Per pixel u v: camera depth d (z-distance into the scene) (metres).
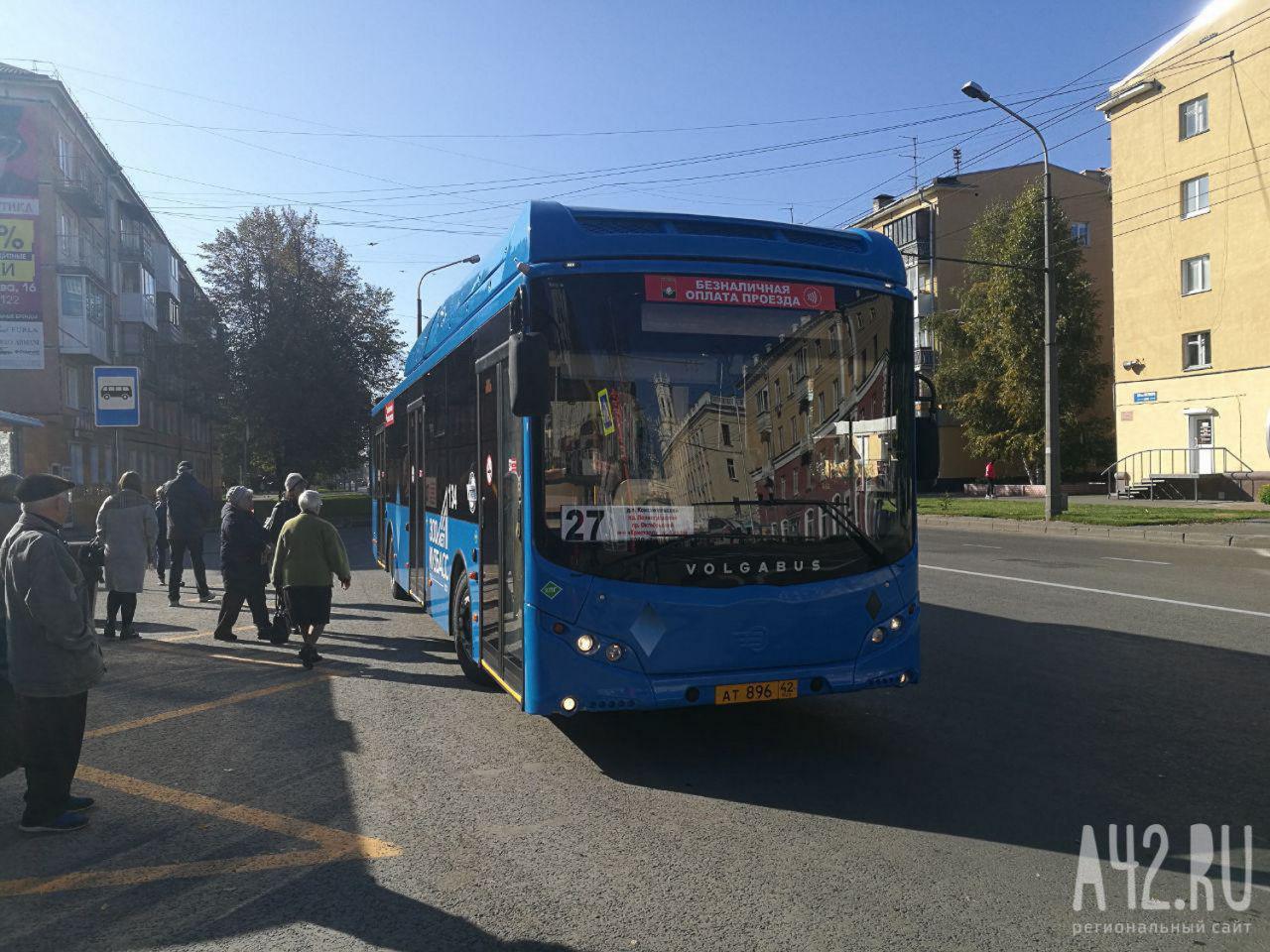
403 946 3.33
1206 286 30.00
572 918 3.51
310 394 42.97
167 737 6.06
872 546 5.41
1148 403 32.03
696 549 5.09
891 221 49.44
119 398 16.98
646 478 5.09
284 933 3.44
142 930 3.48
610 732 6.05
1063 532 21.69
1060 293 37.25
